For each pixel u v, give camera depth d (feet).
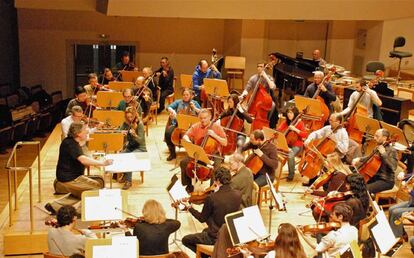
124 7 39.45
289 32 50.55
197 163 23.43
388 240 16.20
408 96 35.96
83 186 20.99
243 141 26.61
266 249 15.57
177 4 39.40
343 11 41.01
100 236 18.42
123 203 17.21
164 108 40.27
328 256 15.97
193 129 25.23
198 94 35.12
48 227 20.08
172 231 16.67
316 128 28.32
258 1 39.58
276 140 24.44
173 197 18.62
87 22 52.70
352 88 34.17
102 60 54.49
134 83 36.40
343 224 16.46
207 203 17.75
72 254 16.12
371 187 22.35
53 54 53.11
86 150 22.65
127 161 22.56
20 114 44.16
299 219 22.68
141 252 16.22
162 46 53.88
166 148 31.27
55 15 52.21
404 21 44.62
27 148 44.29
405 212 19.65
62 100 50.26
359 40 48.57
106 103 30.86
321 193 21.25
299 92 37.42
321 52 51.34
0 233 20.40
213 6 39.70
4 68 49.44
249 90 31.01
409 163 24.26
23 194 23.91
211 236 17.74
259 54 48.06
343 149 24.77
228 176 17.79
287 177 26.63
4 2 48.67
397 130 25.23
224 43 53.83
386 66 45.24
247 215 15.80
